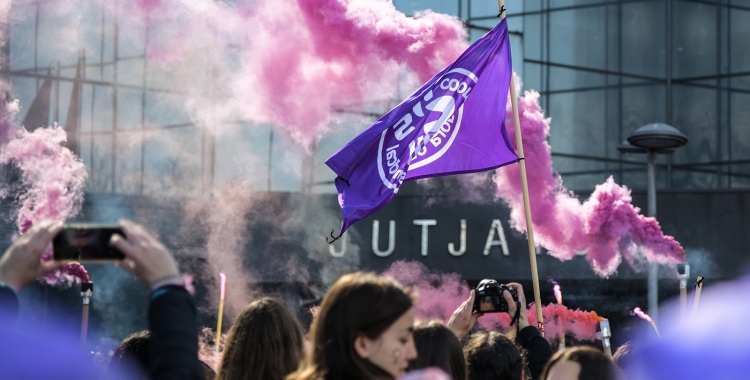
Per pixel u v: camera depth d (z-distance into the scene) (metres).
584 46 24.75
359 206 6.14
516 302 4.38
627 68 24.89
